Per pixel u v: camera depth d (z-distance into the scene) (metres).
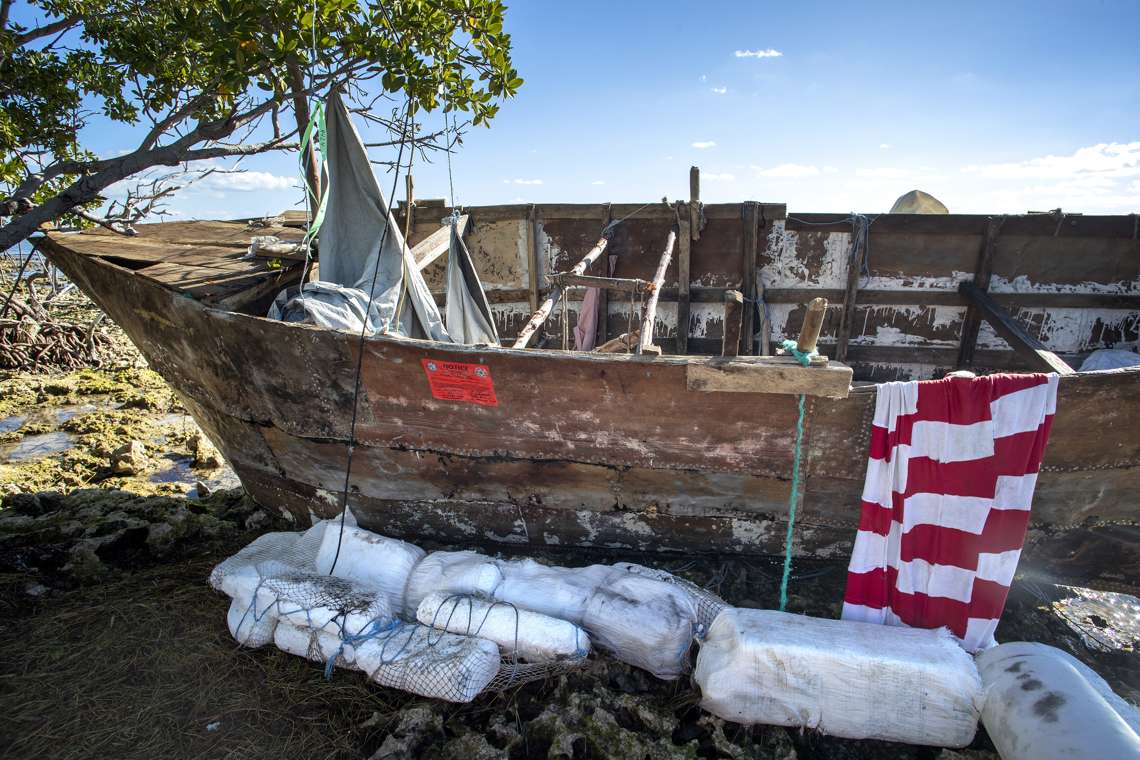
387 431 3.92
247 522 4.84
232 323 3.80
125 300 4.35
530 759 2.90
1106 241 5.42
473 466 3.95
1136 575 3.65
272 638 3.49
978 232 5.55
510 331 6.74
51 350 10.92
